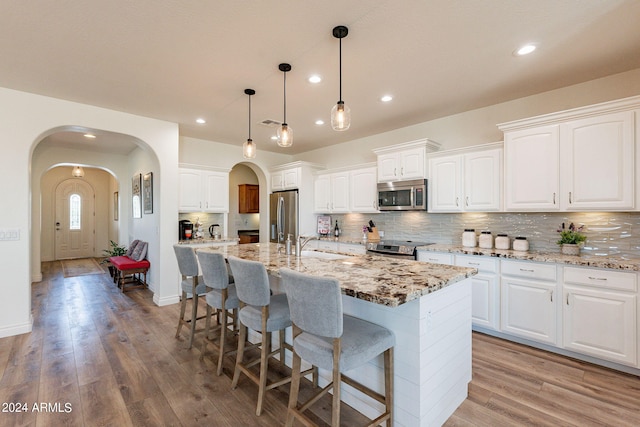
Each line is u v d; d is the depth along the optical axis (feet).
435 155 12.67
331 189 17.58
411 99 11.29
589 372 7.93
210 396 6.95
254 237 24.34
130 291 16.24
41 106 10.77
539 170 9.68
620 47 7.79
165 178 13.82
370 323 6.00
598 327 8.13
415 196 13.03
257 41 7.51
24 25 6.81
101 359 8.64
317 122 14.10
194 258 9.34
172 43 7.59
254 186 25.03
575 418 6.17
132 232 21.06
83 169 28.89
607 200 8.44
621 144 8.23
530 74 9.29
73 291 16.21
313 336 5.50
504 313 9.82
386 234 15.80
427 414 5.51
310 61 8.48
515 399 6.81
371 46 7.75
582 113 8.79
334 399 4.86
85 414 6.27
